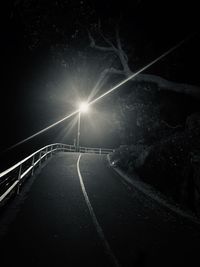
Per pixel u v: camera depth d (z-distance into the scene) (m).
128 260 5.74
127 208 9.80
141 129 24.64
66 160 23.36
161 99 19.11
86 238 6.64
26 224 7.05
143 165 15.18
